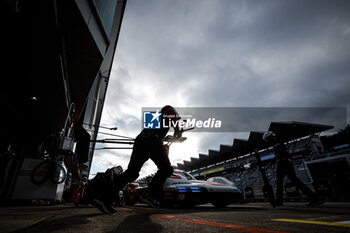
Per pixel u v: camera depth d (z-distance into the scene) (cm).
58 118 768
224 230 113
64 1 384
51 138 547
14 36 388
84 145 1091
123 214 219
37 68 487
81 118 1387
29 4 316
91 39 491
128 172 185
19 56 442
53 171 486
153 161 188
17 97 592
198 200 403
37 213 211
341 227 119
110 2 591
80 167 1688
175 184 414
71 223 136
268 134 362
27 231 100
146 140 183
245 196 1002
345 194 511
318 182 581
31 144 761
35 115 718
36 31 380
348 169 516
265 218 176
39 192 459
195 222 148
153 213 237
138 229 117
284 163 334
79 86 683
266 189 340
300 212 244
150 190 183
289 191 777
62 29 415
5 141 583
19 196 440
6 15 338
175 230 114
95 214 210
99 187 181
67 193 722
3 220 140
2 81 510
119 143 1101
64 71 534
